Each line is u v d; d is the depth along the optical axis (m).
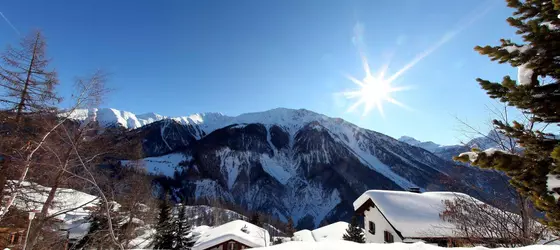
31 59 12.08
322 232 47.84
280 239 41.66
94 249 12.95
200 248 27.17
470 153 2.76
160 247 27.06
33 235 10.40
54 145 10.59
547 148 2.53
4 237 10.70
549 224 2.51
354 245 5.91
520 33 2.82
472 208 9.77
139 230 18.77
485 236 9.48
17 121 10.89
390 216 13.59
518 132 2.76
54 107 11.71
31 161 9.81
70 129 11.54
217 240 27.28
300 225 100.50
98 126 12.82
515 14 2.98
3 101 11.32
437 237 11.83
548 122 2.71
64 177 10.80
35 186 10.68
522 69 2.81
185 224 31.20
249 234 31.52
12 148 9.89
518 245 8.55
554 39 2.48
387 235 15.80
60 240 12.68
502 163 2.56
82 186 11.53
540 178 2.47
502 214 9.43
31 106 11.46
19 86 11.59
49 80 12.45
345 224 51.88
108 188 11.83
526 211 7.96
